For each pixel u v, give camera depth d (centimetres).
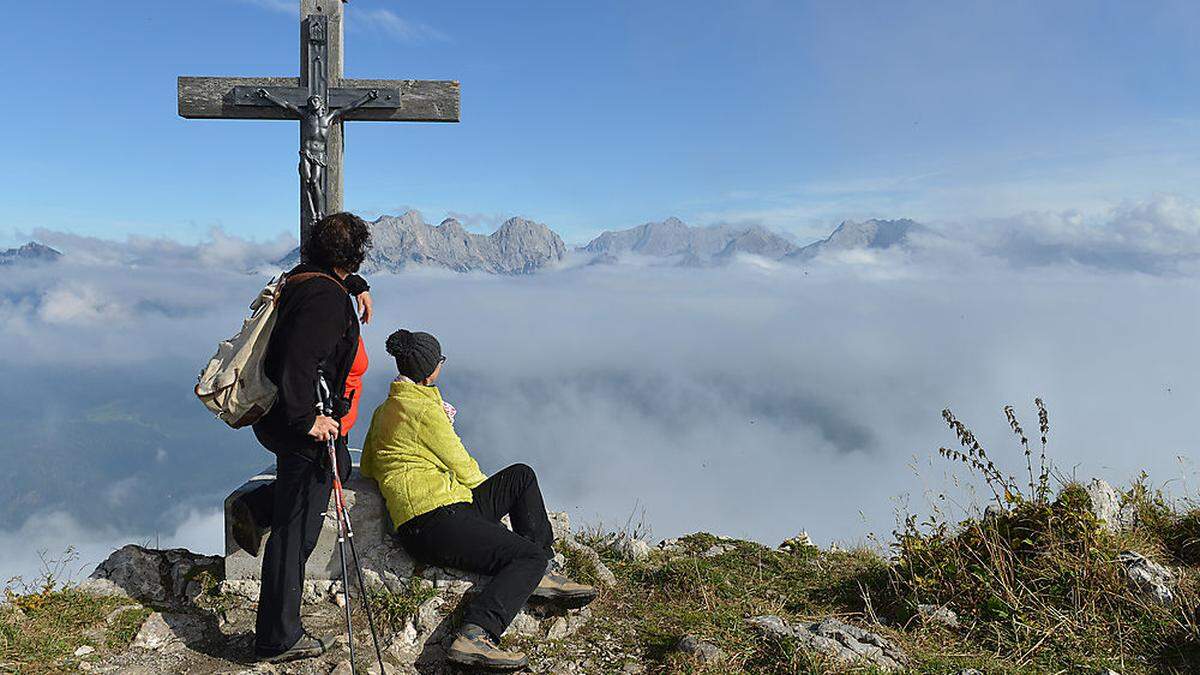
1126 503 471
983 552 412
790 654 341
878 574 431
